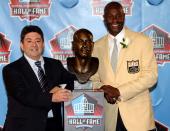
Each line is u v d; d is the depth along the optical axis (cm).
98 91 230
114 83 246
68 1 314
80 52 239
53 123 243
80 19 315
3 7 311
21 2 312
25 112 236
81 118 230
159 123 319
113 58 249
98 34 316
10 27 312
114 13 243
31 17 313
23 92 232
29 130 233
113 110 246
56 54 317
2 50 313
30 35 237
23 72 237
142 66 246
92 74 246
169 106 318
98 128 230
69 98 229
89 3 315
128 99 243
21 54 314
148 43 248
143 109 246
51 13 314
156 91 317
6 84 238
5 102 315
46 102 227
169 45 315
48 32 315
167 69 317
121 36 251
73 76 249
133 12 315
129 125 242
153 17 315
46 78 243
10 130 236
